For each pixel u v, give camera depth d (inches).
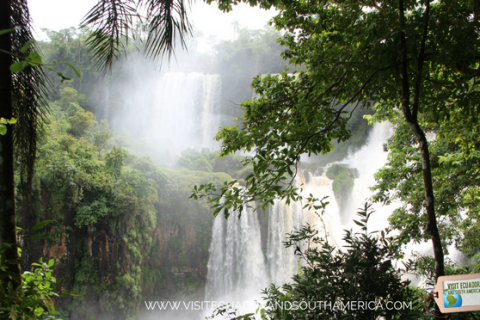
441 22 138.6
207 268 1489.9
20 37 146.7
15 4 142.2
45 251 1186.6
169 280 1489.9
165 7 136.9
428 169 141.6
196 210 1456.7
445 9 156.9
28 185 156.2
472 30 128.0
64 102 2169.0
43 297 103.0
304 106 186.5
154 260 1445.6
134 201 1284.4
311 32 262.7
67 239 1234.6
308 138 182.2
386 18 159.3
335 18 232.8
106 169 1348.4
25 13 145.9
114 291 1280.8
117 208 1273.4
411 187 414.9
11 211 133.4
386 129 1841.8
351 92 211.5
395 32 144.1
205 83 2498.8
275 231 1355.8
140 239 1339.8
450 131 312.0
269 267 1387.8
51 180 1169.4
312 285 135.3
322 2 225.6
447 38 137.7
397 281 122.3
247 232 1429.6
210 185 189.2
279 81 259.6
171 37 141.6
